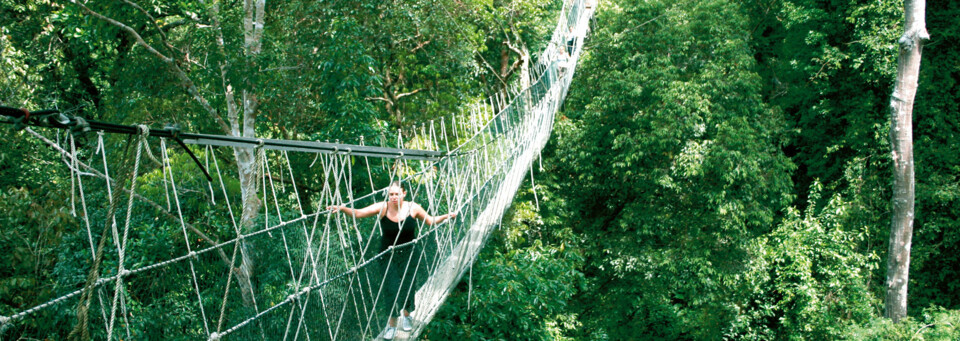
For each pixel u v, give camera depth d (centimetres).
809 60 1425
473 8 1167
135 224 626
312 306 336
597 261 1293
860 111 1366
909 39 1128
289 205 805
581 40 1375
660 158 1245
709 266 1148
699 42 1281
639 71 1257
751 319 1230
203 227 685
